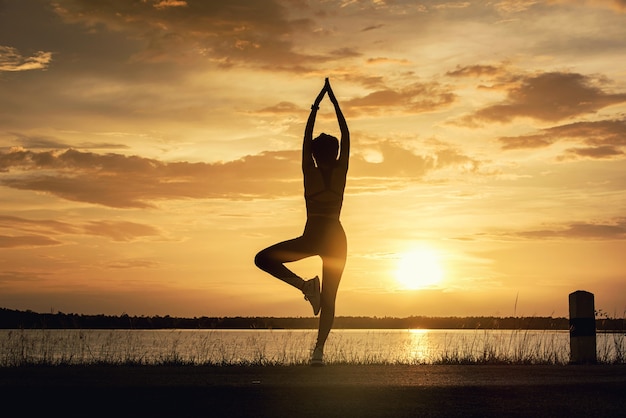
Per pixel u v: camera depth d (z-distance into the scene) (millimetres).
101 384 5828
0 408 5332
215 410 5148
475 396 5520
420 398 5441
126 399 5453
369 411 5082
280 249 7961
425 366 8586
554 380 6336
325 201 8031
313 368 7965
